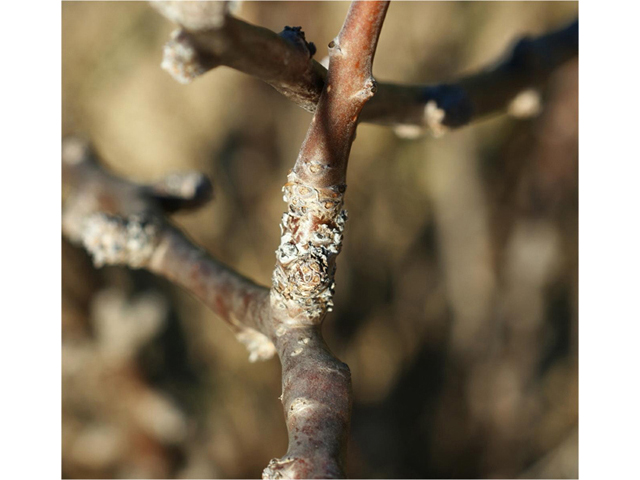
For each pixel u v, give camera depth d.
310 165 0.14
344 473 0.12
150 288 0.42
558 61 0.21
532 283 0.44
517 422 0.43
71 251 0.35
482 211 0.44
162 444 0.36
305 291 0.15
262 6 0.39
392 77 0.43
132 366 0.35
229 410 0.42
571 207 0.44
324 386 0.14
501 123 0.44
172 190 0.23
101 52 0.44
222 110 0.44
